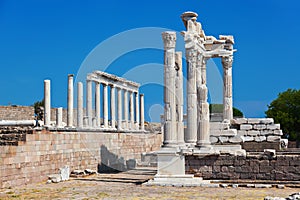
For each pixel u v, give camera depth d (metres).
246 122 44.25
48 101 45.94
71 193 27.25
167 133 31.42
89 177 38.00
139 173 42.31
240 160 31.19
